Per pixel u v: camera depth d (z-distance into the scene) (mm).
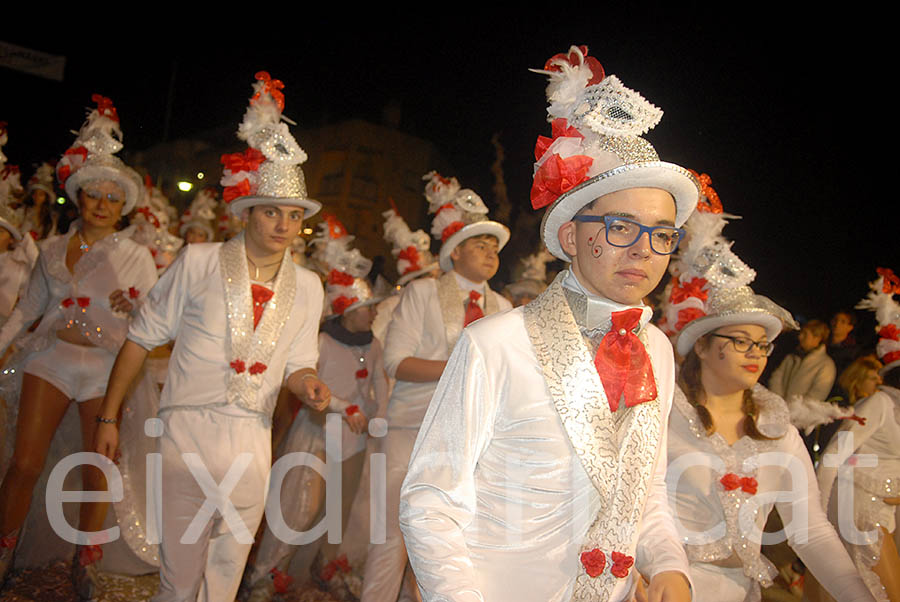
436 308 4547
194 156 12734
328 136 15742
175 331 3662
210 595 3500
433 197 4883
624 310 1954
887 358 4879
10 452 4492
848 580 2879
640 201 1922
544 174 2023
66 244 4520
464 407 1897
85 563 4137
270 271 3803
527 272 7547
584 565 1837
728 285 3254
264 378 3650
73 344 4402
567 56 2133
